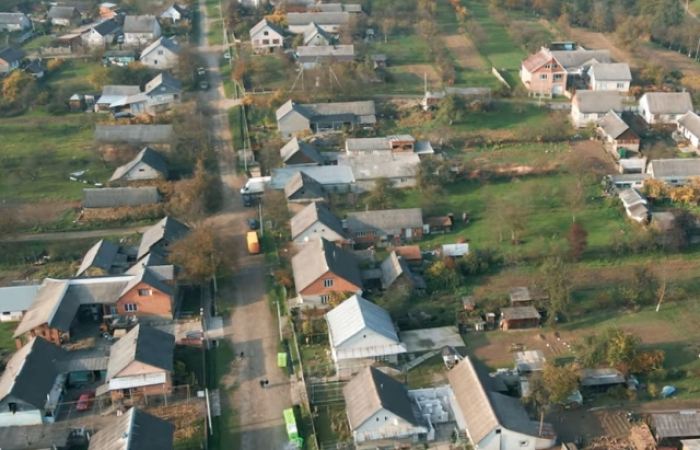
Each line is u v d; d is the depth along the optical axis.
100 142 106.94
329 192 97.62
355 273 76.31
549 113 123.25
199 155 106.19
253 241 84.88
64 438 57.59
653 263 82.50
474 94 123.12
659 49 154.88
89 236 89.06
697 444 54.50
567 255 82.94
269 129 117.88
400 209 88.88
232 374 66.56
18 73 128.25
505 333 71.50
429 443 57.72
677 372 64.62
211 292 78.50
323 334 70.62
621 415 60.53
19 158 106.94
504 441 55.94
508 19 169.50
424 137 113.00
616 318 73.19
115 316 73.25
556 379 59.44
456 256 83.25
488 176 101.12
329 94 126.25
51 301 71.00
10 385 59.50
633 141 107.94
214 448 58.22
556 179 101.38
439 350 68.88
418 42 154.50
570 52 137.62
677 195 94.12
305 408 62.09
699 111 120.00
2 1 174.62
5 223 85.50
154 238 82.00
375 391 58.25
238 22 161.75
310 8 166.38
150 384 61.78
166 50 138.25
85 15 171.12
